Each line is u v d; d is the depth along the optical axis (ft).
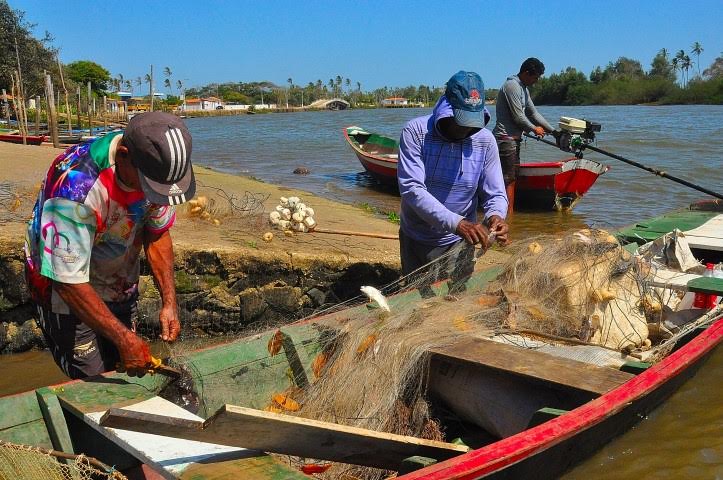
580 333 14.79
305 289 22.54
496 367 12.09
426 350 12.80
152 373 10.83
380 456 9.94
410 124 15.49
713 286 16.65
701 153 70.18
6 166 43.09
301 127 162.91
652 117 165.17
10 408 10.27
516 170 34.73
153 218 11.33
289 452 9.25
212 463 8.61
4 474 9.09
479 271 17.71
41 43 143.54
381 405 12.42
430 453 10.11
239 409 8.11
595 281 14.83
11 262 19.76
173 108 338.75
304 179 56.03
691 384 15.89
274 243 23.47
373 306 15.21
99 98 205.67
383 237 25.75
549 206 39.88
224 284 21.65
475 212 16.53
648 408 13.74
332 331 13.98
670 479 12.51
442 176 15.44
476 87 14.62
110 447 10.78
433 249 16.33
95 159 9.89
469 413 12.86
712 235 24.04
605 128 115.24
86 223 9.81
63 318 11.20
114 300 11.69
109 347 12.34
